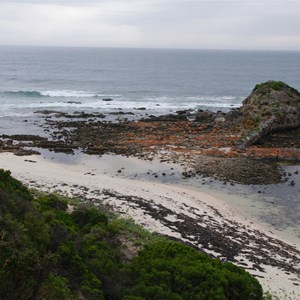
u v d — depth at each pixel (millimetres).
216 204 30266
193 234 23484
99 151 42875
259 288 15945
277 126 51719
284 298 17469
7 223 13727
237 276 15477
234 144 45938
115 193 30250
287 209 30219
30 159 39688
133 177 35688
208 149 44125
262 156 42188
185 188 33344
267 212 29594
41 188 30062
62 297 12086
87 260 15602
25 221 15648
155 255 16797
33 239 14781
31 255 11281
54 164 38438
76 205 24797
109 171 37094
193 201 30312
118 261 16859
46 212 18000
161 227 24062
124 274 15406
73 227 18594
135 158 40969
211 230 24688
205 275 15039
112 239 19156
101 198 28641
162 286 14445
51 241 15547
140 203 28266
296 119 53469
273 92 56000
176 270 15391
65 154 41969
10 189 20234
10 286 10188
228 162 39719
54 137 48594
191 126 55438
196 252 17578
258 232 25922
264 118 52562
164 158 40969
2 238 11633
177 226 24500
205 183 34625
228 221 27109
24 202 18062
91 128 53531
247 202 31172
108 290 14383
